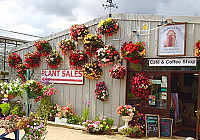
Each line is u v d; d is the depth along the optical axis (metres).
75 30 8.49
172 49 6.85
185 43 6.66
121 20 7.73
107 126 7.20
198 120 6.49
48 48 9.52
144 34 7.32
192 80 9.06
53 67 9.33
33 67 10.03
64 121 8.38
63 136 6.88
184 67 6.76
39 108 7.71
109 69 7.91
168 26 6.91
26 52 10.45
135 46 7.13
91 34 8.16
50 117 8.84
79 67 8.54
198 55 6.36
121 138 6.71
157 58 7.12
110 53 7.63
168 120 6.84
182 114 8.90
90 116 8.31
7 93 4.29
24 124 4.16
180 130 7.93
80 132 7.42
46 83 9.36
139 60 7.32
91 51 8.11
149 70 7.28
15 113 4.46
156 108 7.12
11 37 11.69
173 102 8.02
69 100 8.91
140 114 7.27
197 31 6.56
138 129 6.88
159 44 7.07
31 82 4.62
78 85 8.70
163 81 7.05
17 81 4.58
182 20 6.75
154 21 7.20
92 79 8.33
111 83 7.86
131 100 7.52
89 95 8.38
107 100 7.93
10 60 10.45
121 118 7.61
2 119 4.13
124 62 7.63
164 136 6.82
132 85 7.31
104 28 7.80
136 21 7.49
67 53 8.95
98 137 6.80
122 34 7.71
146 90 7.15
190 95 9.12
